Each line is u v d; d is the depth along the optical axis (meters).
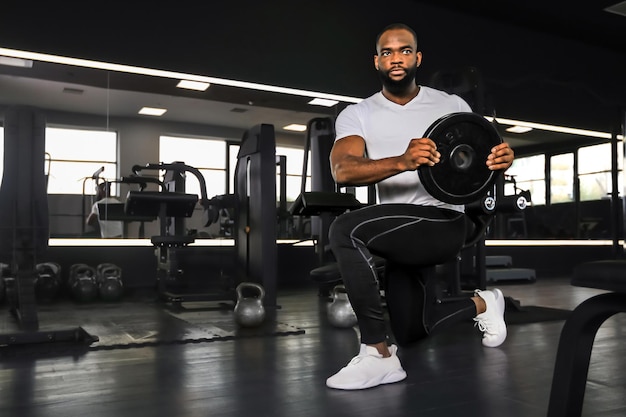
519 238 6.80
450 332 2.43
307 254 5.54
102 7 4.10
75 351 2.12
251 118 5.43
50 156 4.75
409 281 1.62
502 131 6.38
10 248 2.39
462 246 1.64
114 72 4.35
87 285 3.97
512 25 5.75
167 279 4.07
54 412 1.36
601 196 6.69
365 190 4.61
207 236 5.16
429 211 1.57
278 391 1.54
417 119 1.65
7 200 2.38
